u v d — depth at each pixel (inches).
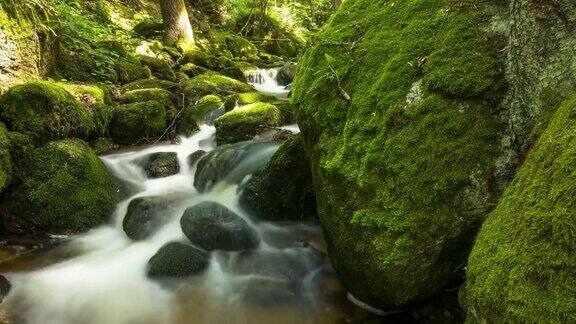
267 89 428.8
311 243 163.5
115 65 321.4
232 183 197.2
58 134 198.2
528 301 59.4
